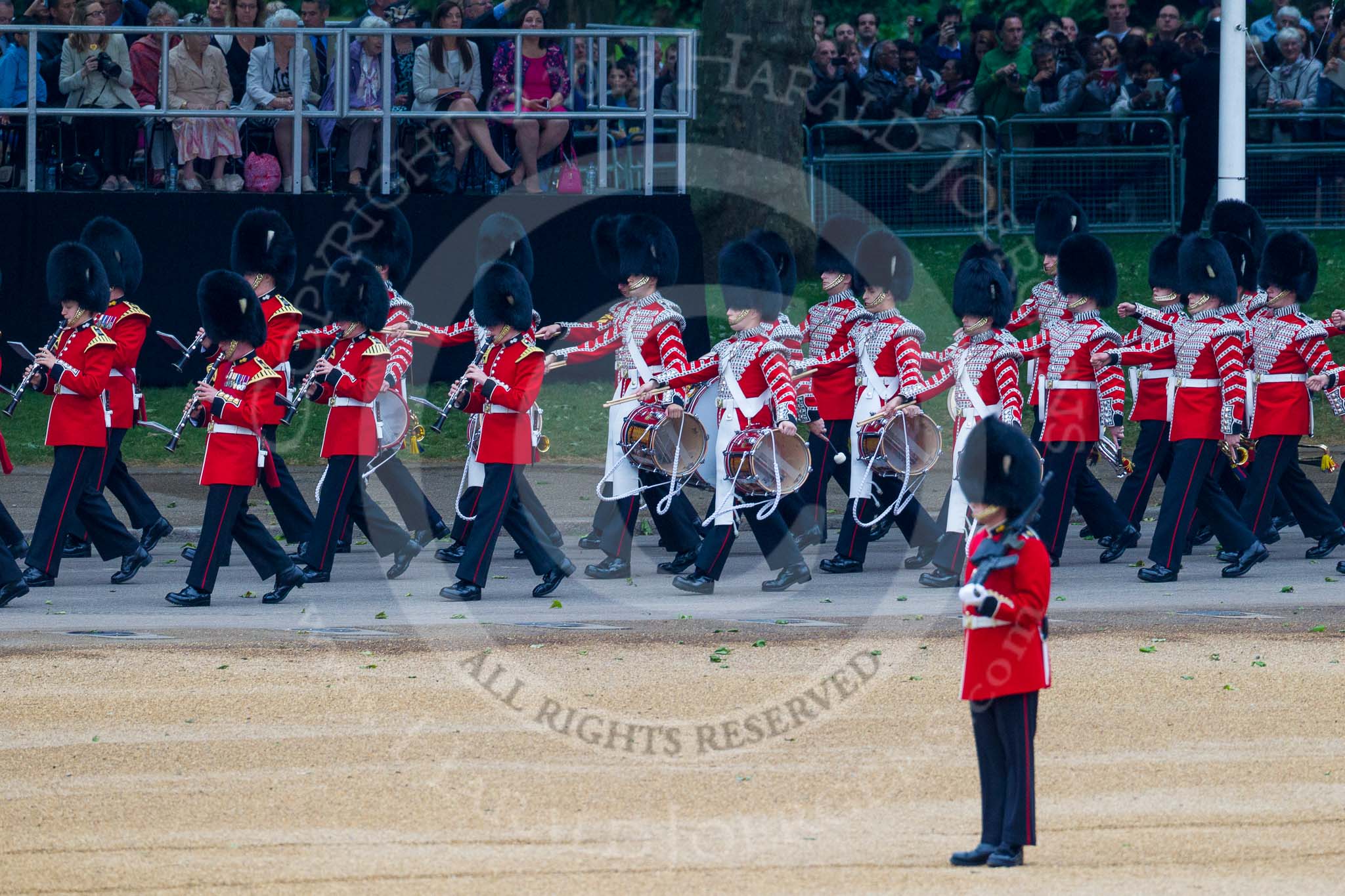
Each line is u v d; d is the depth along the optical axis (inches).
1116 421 1785.2
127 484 1790.1
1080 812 981.2
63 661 1320.1
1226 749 1101.1
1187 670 1299.2
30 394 2546.8
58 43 2561.5
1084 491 1841.8
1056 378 1809.8
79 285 1658.5
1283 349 1808.6
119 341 1723.7
